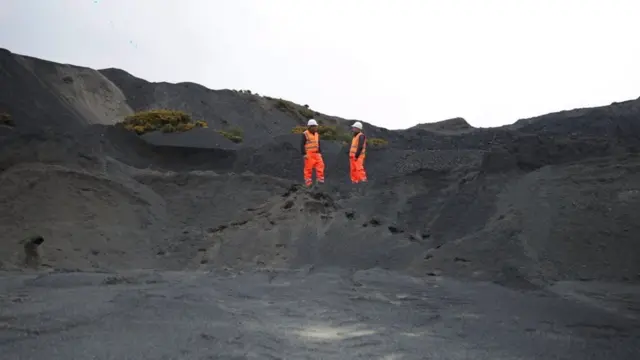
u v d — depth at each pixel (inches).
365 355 191.2
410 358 188.7
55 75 1518.2
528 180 500.7
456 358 188.9
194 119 1694.1
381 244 462.6
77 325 229.8
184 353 188.2
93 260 473.1
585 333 226.8
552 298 305.1
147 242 534.6
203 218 619.8
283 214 526.3
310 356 188.9
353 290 330.3
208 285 348.8
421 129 1850.4
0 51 1396.4
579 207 430.9
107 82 1689.2
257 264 449.7
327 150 1087.0
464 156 880.9
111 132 962.1
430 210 539.8
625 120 1480.1
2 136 703.7
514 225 433.1
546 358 190.2
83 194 585.6
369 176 841.5
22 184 568.4
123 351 190.1
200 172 753.6
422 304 287.7
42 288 332.2
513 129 1545.3
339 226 496.7
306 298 303.4
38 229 501.0
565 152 539.2
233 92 1932.8
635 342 212.5
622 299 300.7
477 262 395.5
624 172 454.9
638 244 375.2
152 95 1775.3
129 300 287.6
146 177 719.7
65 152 695.1
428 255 420.5
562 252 388.8
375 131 1808.6
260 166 929.5
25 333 214.7
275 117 1866.4
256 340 207.9
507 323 245.1
